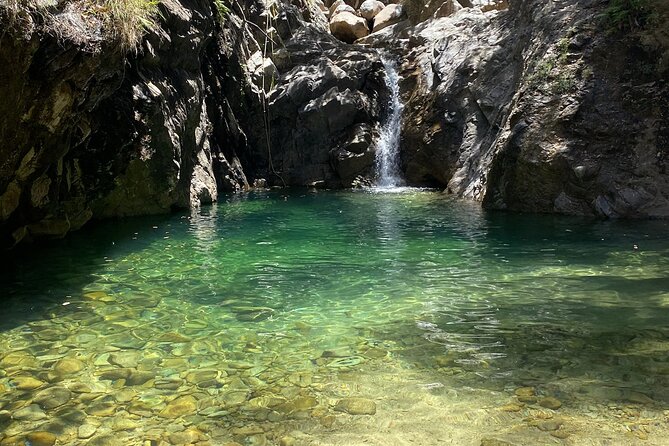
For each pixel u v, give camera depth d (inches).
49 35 209.6
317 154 605.9
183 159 432.8
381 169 598.5
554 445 111.5
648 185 369.4
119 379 143.2
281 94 610.9
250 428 120.3
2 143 226.2
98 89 281.1
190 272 245.4
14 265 254.7
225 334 172.9
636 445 110.6
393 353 156.9
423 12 695.7
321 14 754.8
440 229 342.0
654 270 235.6
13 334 173.0
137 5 303.9
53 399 133.0
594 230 327.0
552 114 397.4
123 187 377.1
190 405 130.0
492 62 514.6
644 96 378.0
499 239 308.3
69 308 197.2
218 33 552.7
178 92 419.8
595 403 126.7
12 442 115.5
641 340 161.2
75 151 313.9
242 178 577.3
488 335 168.6
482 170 477.7
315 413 125.7
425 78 594.6
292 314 191.0
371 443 114.0
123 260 265.9
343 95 600.4
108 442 115.7
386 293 213.6
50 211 303.6
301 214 406.0
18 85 210.4
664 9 381.7
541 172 394.9
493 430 117.3
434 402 129.3
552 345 159.5
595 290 210.1
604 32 398.3
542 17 455.2
